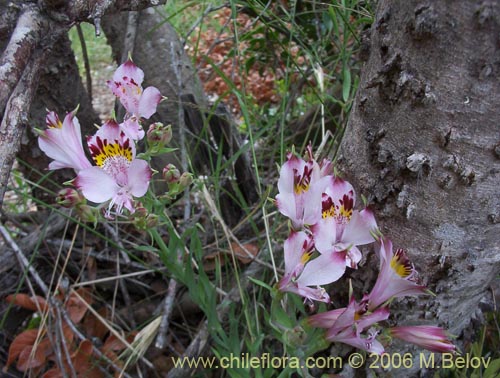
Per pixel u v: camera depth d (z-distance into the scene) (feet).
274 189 1.81
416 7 0.89
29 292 1.71
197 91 1.88
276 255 1.52
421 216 1.04
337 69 2.15
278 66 2.40
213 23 3.98
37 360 1.52
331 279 0.96
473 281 1.12
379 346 0.98
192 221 1.63
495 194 0.98
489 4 0.82
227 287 1.57
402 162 1.01
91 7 0.93
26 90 0.88
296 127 2.20
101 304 1.76
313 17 2.02
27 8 0.90
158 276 1.75
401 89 0.96
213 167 1.77
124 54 1.82
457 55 0.88
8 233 1.64
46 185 1.87
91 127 1.88
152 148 1.10
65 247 1.76
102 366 1.53
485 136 0.92
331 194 1.01
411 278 0.98
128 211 1.10
